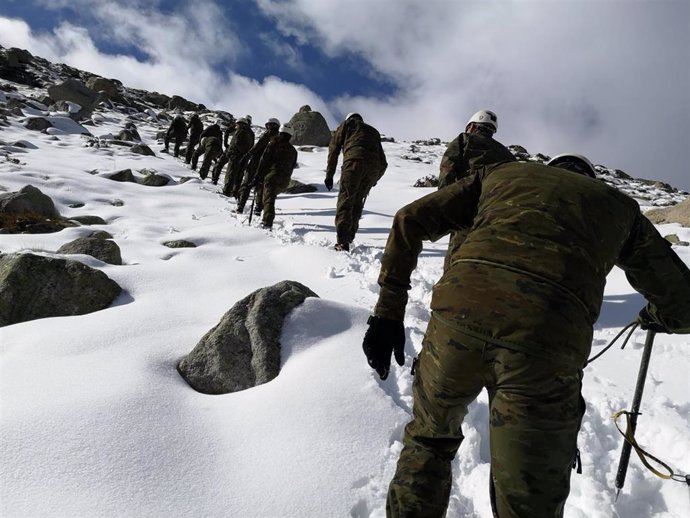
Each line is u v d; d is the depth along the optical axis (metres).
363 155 6.12
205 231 7.01
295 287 3.52
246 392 2.82
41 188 8.81
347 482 2.18
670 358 3.60
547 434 1.46
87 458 2.13
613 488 2.33
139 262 5.54
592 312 1.52
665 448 2.56
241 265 5.29
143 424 2.38
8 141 13.48
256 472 2.20
